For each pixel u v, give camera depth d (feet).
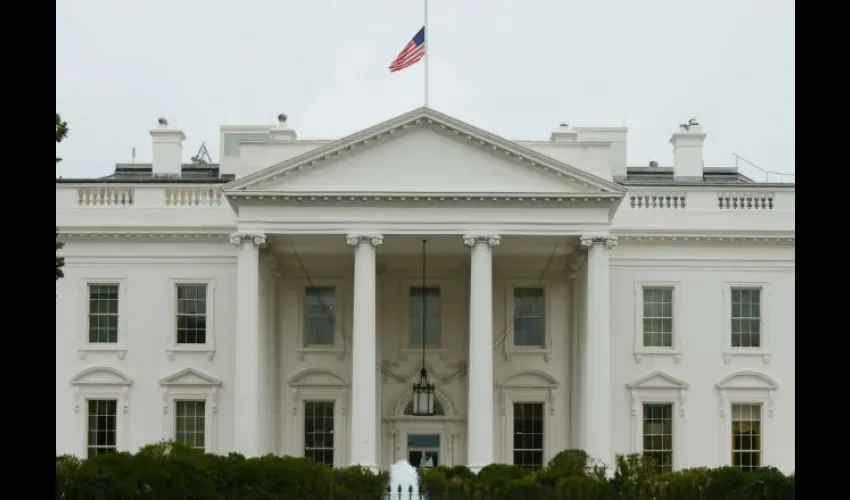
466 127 428.56
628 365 472.85
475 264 429.38
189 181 480.23
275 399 468.34
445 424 476.13
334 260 477.36
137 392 469.16
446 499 316.40
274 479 321.93
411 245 451.94
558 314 476.95
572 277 468.34
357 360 425.69
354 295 430.61
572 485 312.91
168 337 470.39
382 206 431.02
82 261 472.03
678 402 471.62
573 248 454.40
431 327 481.87
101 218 470.80
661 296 477.36
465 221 431.02
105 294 474.08
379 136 430.61
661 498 331.98
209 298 470.39
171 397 468.75
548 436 472.85
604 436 422.82
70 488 267.39
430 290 483.51
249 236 429.79
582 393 438.40
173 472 306.76
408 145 433.07
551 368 475.31
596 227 430.61
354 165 432.66
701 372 474.08
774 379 472.85
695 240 474.49
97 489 272.72
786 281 476.95
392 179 431.84
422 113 427.74
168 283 472.03
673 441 470.80
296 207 431.43
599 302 428.56
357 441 422.00
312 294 481.87
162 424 467.11
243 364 428.56
